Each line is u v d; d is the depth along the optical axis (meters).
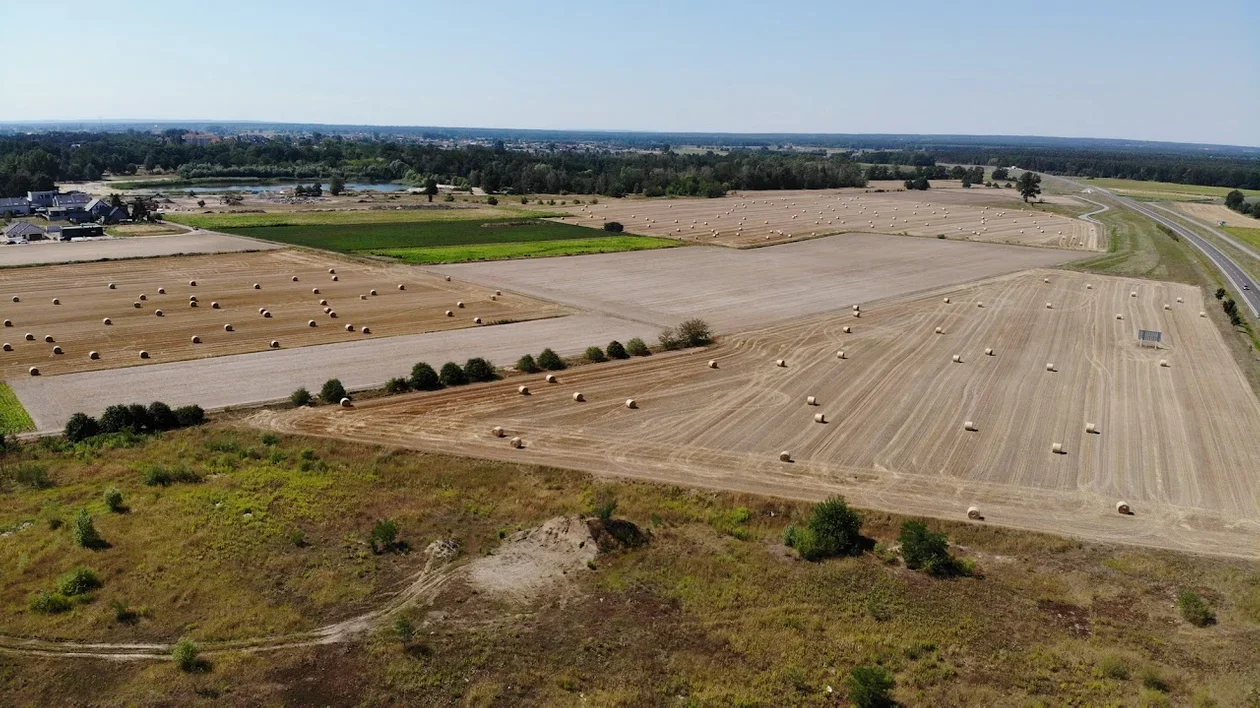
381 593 26.64
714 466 37.91
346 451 38.50
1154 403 47.88
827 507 31.56
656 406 45.91
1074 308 73.94
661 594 27.14
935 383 51.06
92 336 57.19
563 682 22.36
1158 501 35.12
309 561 28.42
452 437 40.62
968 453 40.00
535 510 32.94
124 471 35.38
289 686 21.97
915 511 33.75
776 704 21.77
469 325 63.28
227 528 30.42
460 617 25.42
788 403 46.84
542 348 57.34
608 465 37.72
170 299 69.38
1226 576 28.72
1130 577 28.83
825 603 26.77
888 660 23.70
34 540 29.06
